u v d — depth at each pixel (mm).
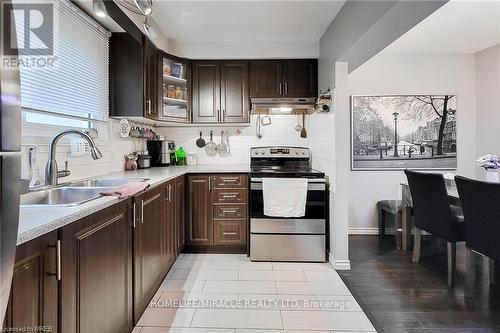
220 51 3553
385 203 3820
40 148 1857
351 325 1957
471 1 2635
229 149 3957
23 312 901
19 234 864
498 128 3713
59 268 1073
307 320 2014
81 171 2295
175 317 2037
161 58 3152
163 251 2475
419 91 4008
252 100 3496
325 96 3039
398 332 1881
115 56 2691
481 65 3916
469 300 2283
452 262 2525
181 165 3848
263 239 3109
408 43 3650
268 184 3090
